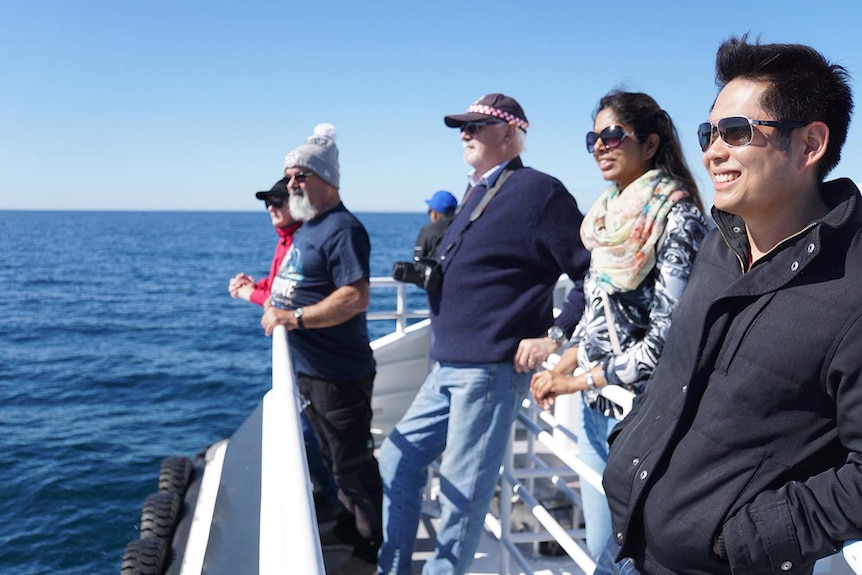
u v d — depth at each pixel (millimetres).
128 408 16438
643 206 2094
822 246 1135
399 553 2822
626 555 1436
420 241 4414
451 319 2666
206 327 29422
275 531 1311
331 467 3475
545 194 2531
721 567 1234
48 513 9766
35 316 32500
